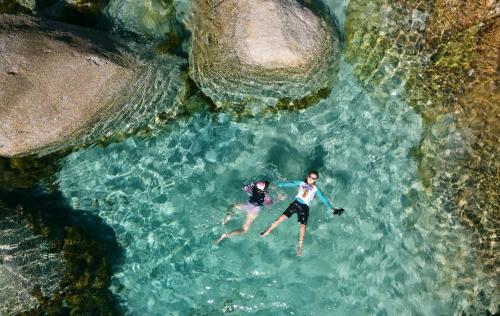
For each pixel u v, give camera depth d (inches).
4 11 301.0
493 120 331.3
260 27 287.3
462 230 337.7
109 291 347.9
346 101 357.4
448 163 342.0
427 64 339.9
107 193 357.4
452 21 332.8
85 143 327.0
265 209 360.5
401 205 353.4
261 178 363.6
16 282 312.7
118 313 346.6
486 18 329.1
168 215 361.1
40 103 286.0
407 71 343.9
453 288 338.0
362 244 355.6
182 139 359.6
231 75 315.9
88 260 334.0
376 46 340.5
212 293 357.4
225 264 359.3
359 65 345.4
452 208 340.5
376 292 349.7
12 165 317.7
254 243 360.5
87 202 356.2
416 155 352.8
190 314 354.3
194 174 362.6
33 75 283.0
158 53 323.0
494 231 331.6
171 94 340.5
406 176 354.3
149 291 354.6
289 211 337.1
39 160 324.5
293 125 362.3
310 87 334.3
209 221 360.5
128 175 357.1
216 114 358.0
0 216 319.9
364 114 359.9
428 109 346.9
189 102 349.4
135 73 309.0
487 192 333.7
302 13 297.9
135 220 359.6
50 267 321.4
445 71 338.6
